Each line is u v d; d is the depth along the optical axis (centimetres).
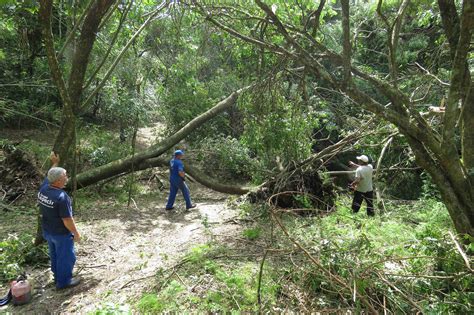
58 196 427
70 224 434
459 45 373
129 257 546
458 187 423
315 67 444
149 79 1255
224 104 1089
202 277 437
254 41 479
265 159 881
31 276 487
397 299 355
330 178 795
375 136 812
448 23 424
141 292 424
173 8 668
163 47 1196
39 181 893
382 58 1114
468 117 438
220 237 604
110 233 656
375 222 638
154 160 967
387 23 441
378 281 375
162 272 467
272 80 597
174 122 1254
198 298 387
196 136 1216
